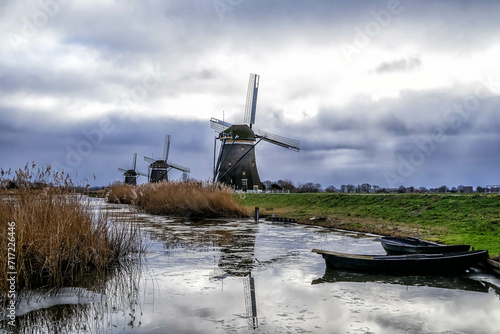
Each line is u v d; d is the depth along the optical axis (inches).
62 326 256.8
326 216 911.0
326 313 285.1
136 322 265.4
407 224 739.4
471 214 681.0
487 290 346.0
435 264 398.6
